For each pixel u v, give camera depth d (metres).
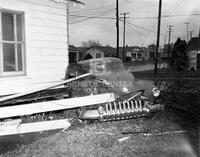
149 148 4.02
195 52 30.53
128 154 3.79
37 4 6.35
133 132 4.76
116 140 4.38
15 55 5.88
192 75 11.02
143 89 5.55
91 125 5.11
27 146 4.16
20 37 6.00
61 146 4.13
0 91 5.50
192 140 4.36
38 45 6.45
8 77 5.66
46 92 6.00
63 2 7.08
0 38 5.47
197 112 5.87
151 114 5.39
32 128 4.59
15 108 4.77
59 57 7.18
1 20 5.49
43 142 4.32
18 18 5.92
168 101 6.20
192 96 6.44
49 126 4.78
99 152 3.87
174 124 5.21
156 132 4.78
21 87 5.99
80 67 6.39
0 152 3.91
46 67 6.72
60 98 6.37
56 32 7.04
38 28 6.43
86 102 5.23
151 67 37.94
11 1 5.66
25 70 6.12
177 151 3.90
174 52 21.73
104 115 4.94
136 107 5.13
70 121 5.09
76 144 4.20
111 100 5.23
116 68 6.19
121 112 5.00
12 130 4.42
